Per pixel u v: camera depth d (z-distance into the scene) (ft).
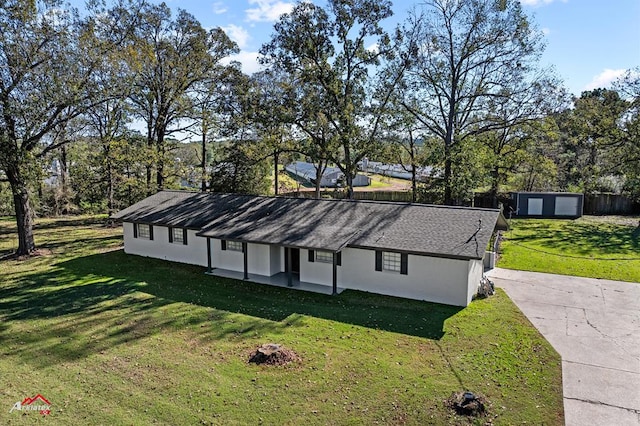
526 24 84.43
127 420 28.17
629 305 49.16
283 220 61.93
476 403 28.91
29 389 32.01
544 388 31.81
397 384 32.32
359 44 86.69
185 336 41.14
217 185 108.68
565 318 45.24
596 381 32.83
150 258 72.49
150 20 91.25
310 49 85.30
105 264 68.59
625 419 28.17
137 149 94.32
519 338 40.27
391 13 84.48
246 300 51.31
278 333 41.73
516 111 90.63
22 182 70.13
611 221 108.78
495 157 92.94
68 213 129.90
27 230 74.54
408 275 51.19
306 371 34.30
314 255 57.31
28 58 64.13
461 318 45.03
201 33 96.43
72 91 66.74
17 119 65.92
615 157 102.42
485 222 51.88
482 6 86.02
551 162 99.25
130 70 81.25
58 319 45.55
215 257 65.92
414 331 41.91
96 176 107.55
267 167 113.29
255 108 88.53
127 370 34.68
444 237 50.37
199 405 29.76
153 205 78.28
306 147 92.53
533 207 116.88
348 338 40.47
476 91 92.27
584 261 68.85
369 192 140.97
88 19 71.00
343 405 29.73
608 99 109.19
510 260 69.77
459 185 88.84
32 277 61.36
